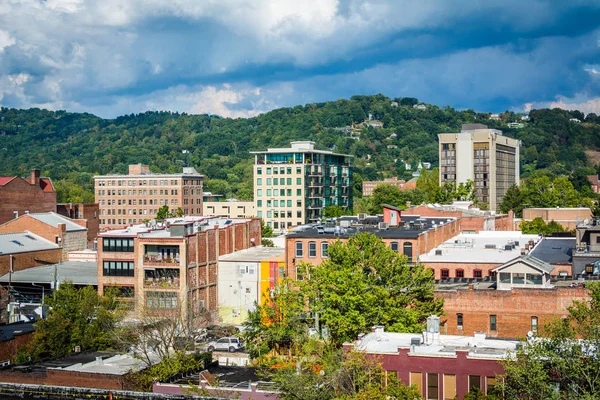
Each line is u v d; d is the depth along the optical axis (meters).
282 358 79.69
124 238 121.38
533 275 83.38
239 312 122.25
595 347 52.16
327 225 128.00
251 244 140.88
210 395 65.19
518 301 79.75
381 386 58.91
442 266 102.25
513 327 79.88
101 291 122.19
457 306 81.88
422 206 157.88
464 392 59.81
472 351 61.78
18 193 182.75
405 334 71.44
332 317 78.94
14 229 152.25
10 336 94.06
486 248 110.50
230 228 132.00
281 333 86.31
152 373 72.44
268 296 113.88
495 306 80.56
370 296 77.62
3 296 131.62
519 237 125.12
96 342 91.56
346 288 79.56
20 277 133.38
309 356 73.44
